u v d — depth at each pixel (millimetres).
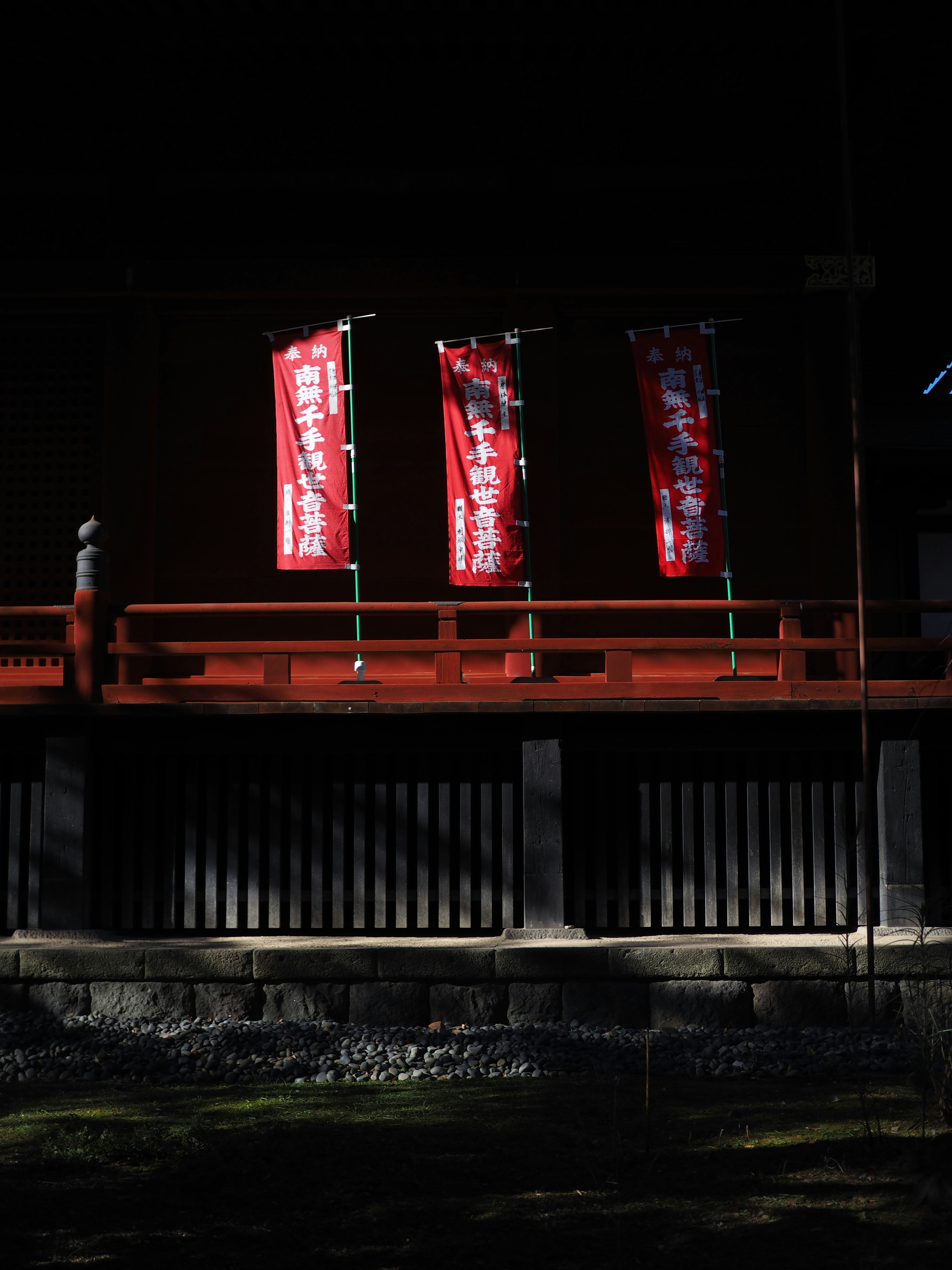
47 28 10742
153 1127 6066
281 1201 4895
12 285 11406
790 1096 6789
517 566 10617
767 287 11430
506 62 11258
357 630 11570
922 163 12195
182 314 11656
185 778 9820
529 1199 4902
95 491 11484
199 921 9555
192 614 9664
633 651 9617
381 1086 7242
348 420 11648
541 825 9352
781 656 9570
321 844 9539
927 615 15844
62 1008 8688
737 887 9547
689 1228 4504
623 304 11617
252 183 11680
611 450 11633
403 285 11469
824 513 11305
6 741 9641
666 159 11641
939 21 10375
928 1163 4910
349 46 11023
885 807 9477
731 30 10758
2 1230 4527
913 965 8547
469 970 8594
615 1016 8586
